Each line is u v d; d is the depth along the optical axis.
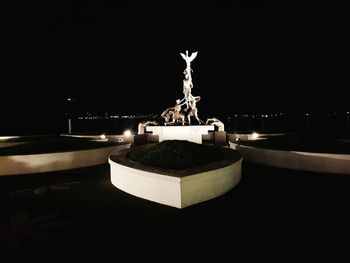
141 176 6.98
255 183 8.25
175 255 4.27
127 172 7.45
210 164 7.51
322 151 9.79
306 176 8.91
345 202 6.44
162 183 6.47
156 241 4.72
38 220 5.69
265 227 5.18
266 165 10.86
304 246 4.44
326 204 6.34
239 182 8.38
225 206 6.33
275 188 7.70
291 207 6.20
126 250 4.44
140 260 4.14
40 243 4.70
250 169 10.16
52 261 4.14
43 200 6.97
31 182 8.73
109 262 4.10
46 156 10.21
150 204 6.53
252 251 4.33
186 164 7.50
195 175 6.38
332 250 4.30
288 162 10.18
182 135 16.66
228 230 5.08
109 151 12.27
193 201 6.44
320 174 9.11
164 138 16.59
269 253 4.25
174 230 5.13
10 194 7.52
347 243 4.51
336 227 5.11
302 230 5.01
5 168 9.70
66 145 12.09
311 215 5.71
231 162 7.79
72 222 5.56
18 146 11.79
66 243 4.69
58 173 9.94
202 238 4.80
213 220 5.54
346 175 8.87
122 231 5.13
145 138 19.97
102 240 4.79
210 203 6.54
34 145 11.76
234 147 13.38
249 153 11.86
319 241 4.59
